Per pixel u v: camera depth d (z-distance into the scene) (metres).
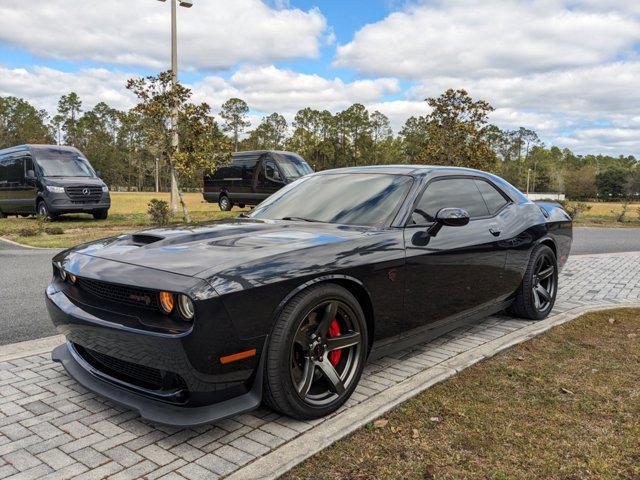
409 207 3.44
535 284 4.75
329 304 2.74
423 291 3.34
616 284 6.67
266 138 108.19
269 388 2.54
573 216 22.92
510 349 3.91
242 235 3.03
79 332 2.68
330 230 3.18
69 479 2.17
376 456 2.36
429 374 3.31
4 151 16.50
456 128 18.78
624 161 181.00
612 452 2.41
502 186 4.64
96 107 119.62
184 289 2.29
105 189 15.58
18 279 6.71
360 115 89.75
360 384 3.20
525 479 2.20
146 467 2.26
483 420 2.72
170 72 13.91
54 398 2.98
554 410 2.85
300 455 2.33
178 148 14.36
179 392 2.43
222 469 2.25
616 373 3.41
